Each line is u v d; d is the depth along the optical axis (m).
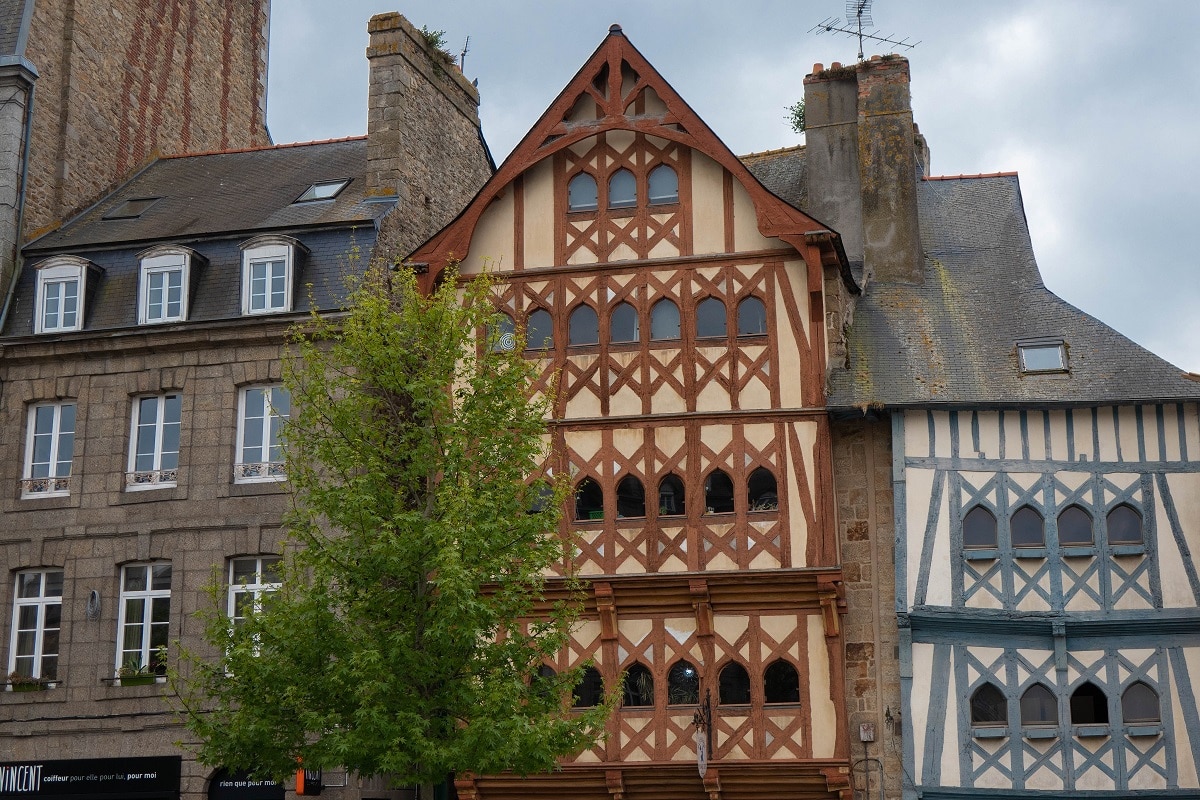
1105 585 23.12
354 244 22.64
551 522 19.56
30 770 24.48
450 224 24.94
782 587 23.06
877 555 23.66
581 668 19.62
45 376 25.91
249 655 18.67
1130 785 22.58
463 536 18.19
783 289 24.03
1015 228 27.36
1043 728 22.84
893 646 23.34
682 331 24.11
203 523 24.66
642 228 24.62
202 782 23.84
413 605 18.89
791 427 23.56
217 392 25.19
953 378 24.20
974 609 23.14
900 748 22.91
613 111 24.81
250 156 30.31
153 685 24.31
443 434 19.30
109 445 25.39
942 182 28.81
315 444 19.58
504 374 19.80
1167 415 23.56
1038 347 24.55
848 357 24.64
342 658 18.41
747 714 22.95
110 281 26.39
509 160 24.98
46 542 25.25
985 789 22.64
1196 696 22.77
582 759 23.22
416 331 19.81
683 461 23.72
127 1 30.81
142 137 30.98
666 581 23.23
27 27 28.03
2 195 27.08
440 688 18.59
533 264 24.84
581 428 24.06
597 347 24.34
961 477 23.62
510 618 19.52
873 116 27.30
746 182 24.12
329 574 18.75
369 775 18.52
